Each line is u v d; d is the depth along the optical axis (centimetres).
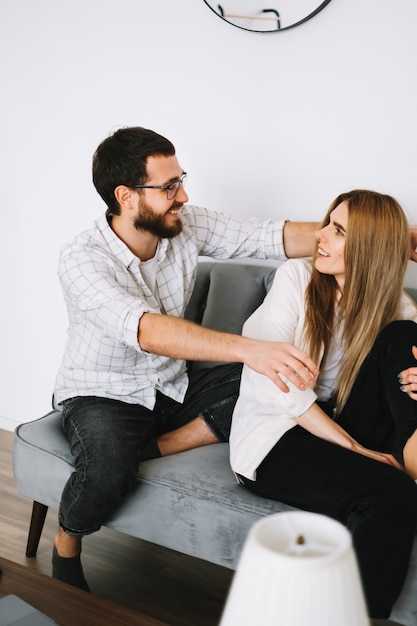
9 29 269
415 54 201
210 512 159
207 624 174
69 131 263
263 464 159
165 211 182
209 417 188
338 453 153
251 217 237
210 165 241
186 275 202
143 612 177
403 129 207
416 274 211
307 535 59
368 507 139
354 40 209
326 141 219
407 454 149
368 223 164
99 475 165
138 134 180
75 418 180
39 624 105
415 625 142
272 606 54
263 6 218
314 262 176
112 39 249
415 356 154
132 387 188
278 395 159
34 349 288
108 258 181
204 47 233
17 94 272
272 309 172
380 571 134
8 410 301
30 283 284
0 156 280
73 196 266
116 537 214
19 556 201
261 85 226
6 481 248
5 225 285
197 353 146
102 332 180
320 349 170
